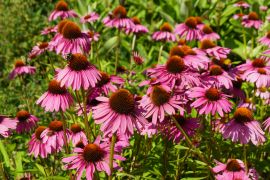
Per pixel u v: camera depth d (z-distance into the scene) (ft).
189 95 10.14
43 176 11.18
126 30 19.11
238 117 10.16
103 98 8.67
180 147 10.00
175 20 27.12
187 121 10.64
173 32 20.16
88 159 8.44
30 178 12.00
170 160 12.00
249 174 9.60
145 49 25.11
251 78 12.39
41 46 16.83
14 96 19.03
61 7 19.93
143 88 17.49
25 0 28.14
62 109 9.95
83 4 27.09
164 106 9.12
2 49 25.52
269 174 12.41
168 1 27.63
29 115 12.79
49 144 10.69
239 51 22.26
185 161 11.26
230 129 10.16
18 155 11.68
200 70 11.75
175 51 10.95
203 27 18.70
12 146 12.56
